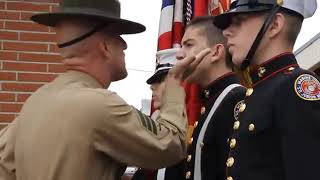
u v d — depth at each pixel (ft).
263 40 6.61
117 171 7.18
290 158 5.94
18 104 11.93
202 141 7.80
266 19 6.56
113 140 6.84
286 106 6.16
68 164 6.66
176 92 7.48
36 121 6.95
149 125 7.00
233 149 6.51
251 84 6.75
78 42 7.20
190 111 8.85
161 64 9.16
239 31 6.74
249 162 6.28
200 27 8.25
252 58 6.70
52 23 7.45
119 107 6.86
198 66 8.11
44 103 7.02
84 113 6.75
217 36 8.14
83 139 6.70
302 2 6.66
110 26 7.30
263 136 6.28
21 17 12.12
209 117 7.91
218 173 7.59
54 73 12.08
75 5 7.20
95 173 6.80
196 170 7.77
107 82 7.38
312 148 5.91
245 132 6.41
